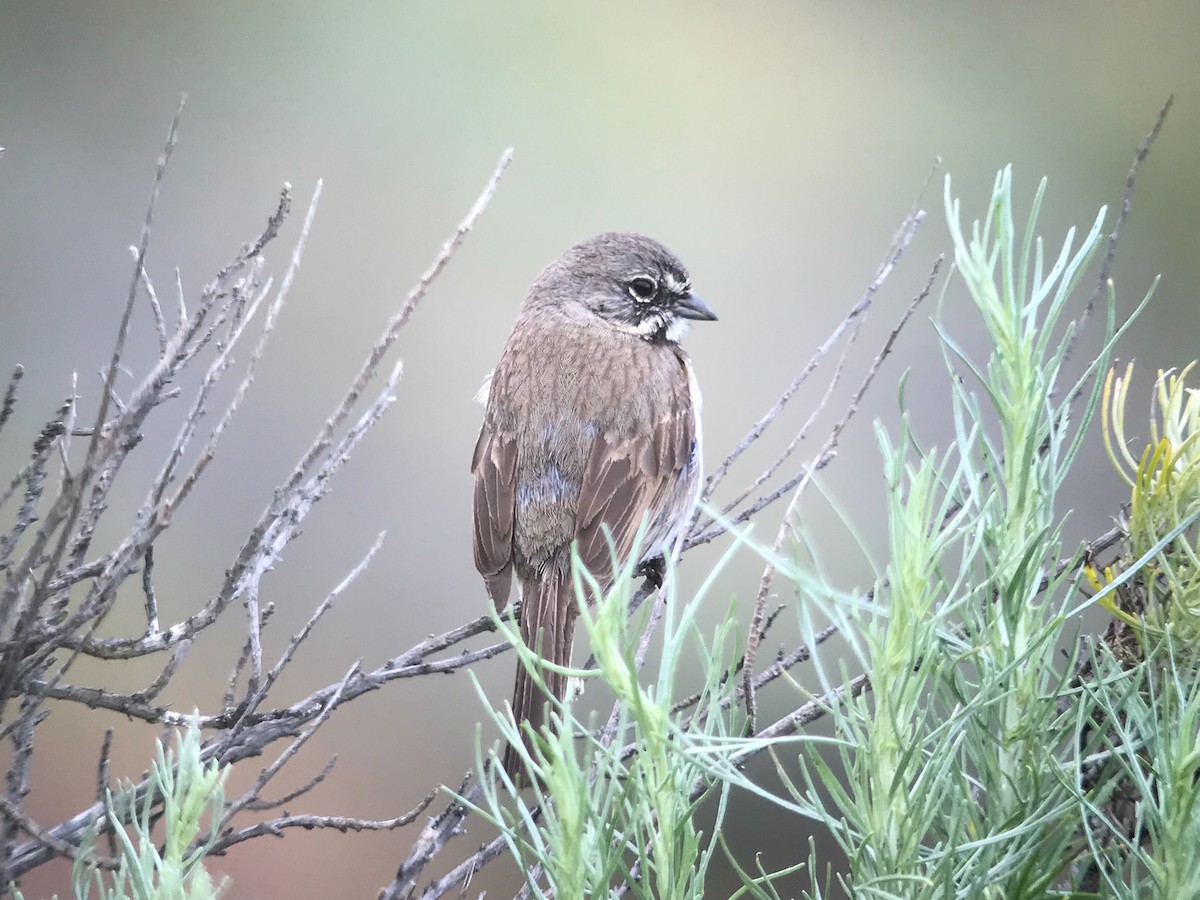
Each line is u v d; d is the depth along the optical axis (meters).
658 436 10.24
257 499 15.30
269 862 12.48
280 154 19.28
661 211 19.38
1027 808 3.83
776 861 10.74
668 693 3.53
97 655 5.53
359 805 13.11
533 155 19.67
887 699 3.72
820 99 20.61
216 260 18.50
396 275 18.05
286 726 5.98
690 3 21.03
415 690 14.05
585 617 3.45
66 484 4.80
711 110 20.50
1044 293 4.07
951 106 20.55
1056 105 20.27
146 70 19.75
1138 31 20.78
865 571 13.35
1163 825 3.58
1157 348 17.66
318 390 16.41
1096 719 4.59
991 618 3.97
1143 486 4.34
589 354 10.45
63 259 18.00
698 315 11.19
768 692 10.83
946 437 15.25
